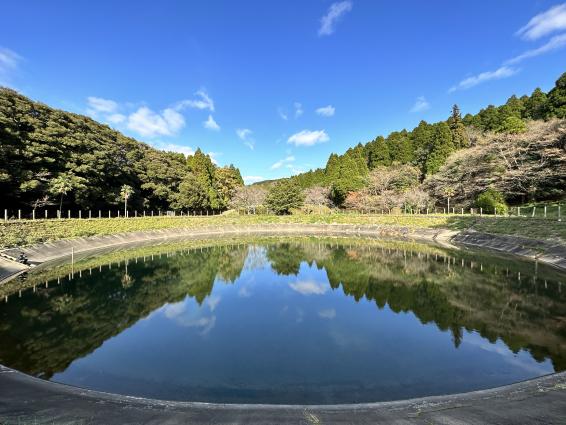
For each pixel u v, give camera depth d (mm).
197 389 7324
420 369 8148
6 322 11648
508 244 26719
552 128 34469
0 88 32438
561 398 6066
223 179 74625
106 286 17078
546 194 36219
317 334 10617
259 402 6797
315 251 30000
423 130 63500
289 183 61375
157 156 59031
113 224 38031
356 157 65875
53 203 34938
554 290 15031
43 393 6562
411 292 15461
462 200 44844
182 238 42125
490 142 40125
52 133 34531
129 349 9500
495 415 5500
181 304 14156
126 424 5273
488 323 11180
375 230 45344
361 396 6977
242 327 11352
